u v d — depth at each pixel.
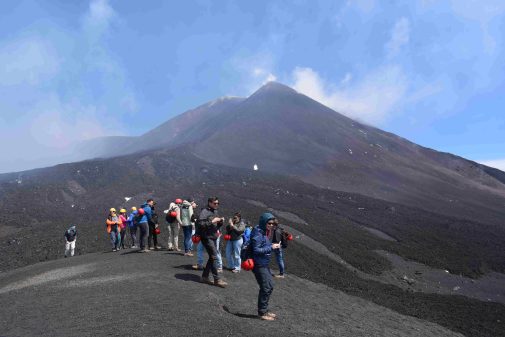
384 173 113.38
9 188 71.38
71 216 56.94
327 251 42.19
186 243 20.92
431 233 60.09
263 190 72.62
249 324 10.55
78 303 11.96
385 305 25.97
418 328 16.56
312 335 10.87
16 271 23.58
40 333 9.64
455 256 49.94
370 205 73.31
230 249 18.27
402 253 47.56
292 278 21.19
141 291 13.04
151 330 9.50
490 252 55.19
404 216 68.88
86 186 75.75
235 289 14.97
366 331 13.14
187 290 13.45
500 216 89.19
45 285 15.25
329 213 61.88
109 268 17.62
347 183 98.12
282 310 13.38
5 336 9.73
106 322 10.07
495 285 42.41
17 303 12.64
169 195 65.44
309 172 102.19
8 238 42.66
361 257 42.72
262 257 11.31
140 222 22.28
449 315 27.48
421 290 36.41
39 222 55.09
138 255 21.09
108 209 59.81
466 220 74.75
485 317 28.61
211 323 10.20
